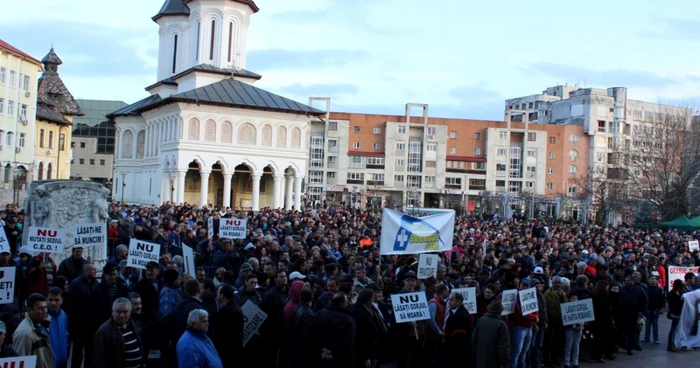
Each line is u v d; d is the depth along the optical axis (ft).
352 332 36.73
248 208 242.99
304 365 37.78
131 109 272.10
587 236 126.41
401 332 44.01
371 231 101.65
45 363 31.42
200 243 75.36
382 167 416.67
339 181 412.16
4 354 28.73
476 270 61.87
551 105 474.90
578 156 437.58
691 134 249.75
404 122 419.33
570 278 65.87
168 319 38.17
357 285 50.88
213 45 259.19
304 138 234.17
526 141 433.07
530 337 50.44
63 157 302.25
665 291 83.66
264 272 48.49
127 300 33.22
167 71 288.51
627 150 291.99
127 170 272.72
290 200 236.84
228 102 218.59
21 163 249.55
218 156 220.84
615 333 59.93
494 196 403.54
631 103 444.96
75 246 53.01
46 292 48.37
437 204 429.38
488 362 42.52
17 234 76.89
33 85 256.73
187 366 30.66
